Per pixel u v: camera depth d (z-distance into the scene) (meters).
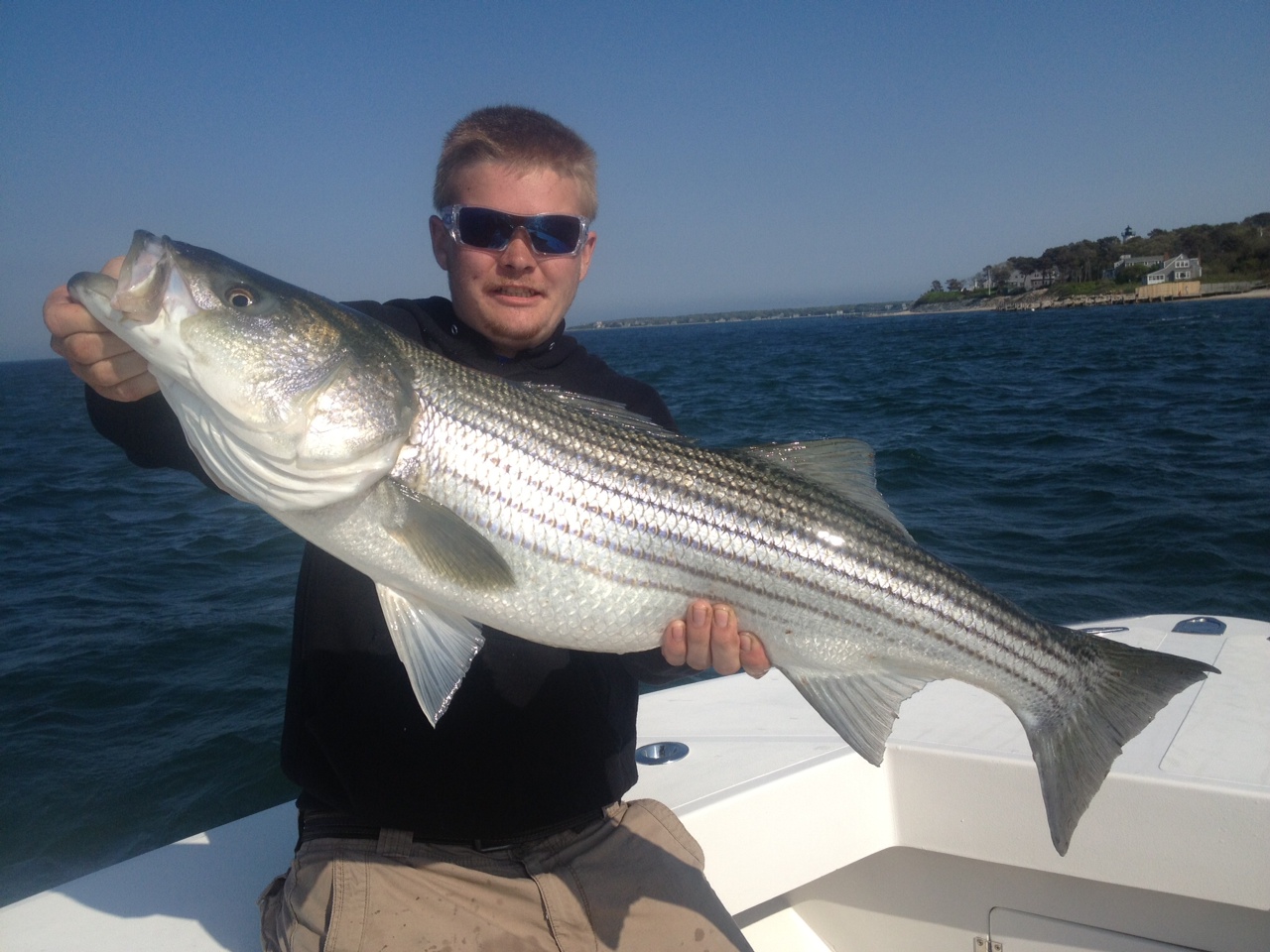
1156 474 12.42
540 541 2.92
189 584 9.29
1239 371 27.00
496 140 3.21
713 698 4.46
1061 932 3.41
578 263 3.51
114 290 2.51
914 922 3.70
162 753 5.87
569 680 3.03
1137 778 3.14
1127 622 4.71
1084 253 163.50
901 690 3.21
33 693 6.70
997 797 3.38
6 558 10.50
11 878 4.79
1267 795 2.96
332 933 2.51
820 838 3.50
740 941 2.88
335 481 2.77
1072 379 27.62
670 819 3.12
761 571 3.06
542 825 2.87
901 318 177.25
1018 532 9.97
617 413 3.10
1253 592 8.03
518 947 2.66
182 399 2.70
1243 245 144.12
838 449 3.21
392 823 2.71
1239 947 3.12
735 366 43.75
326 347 2.76
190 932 2.79
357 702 2.79
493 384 2.99
